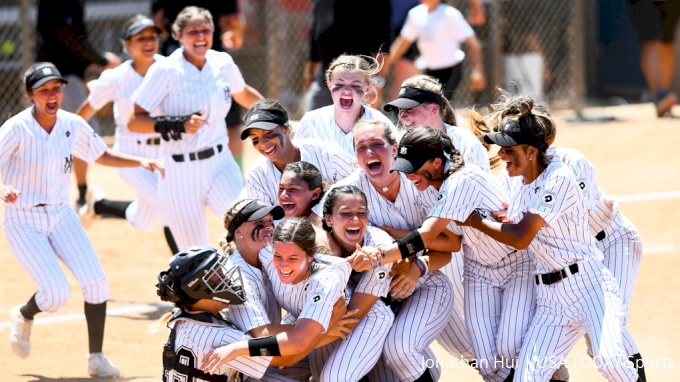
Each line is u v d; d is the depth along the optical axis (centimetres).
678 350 2159
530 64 5744
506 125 1734
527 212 1728
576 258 1748
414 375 1777
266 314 1725
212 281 1631
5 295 2873
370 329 1747
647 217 3447
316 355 1830
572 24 5628
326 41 3238
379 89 3231
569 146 4819
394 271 1781
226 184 2577
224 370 1673
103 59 3862
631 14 5438
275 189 2016
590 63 6406
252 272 1761
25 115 2155
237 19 3638
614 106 6044
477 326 1859
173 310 1758
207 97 2575
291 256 1662
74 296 2862
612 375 1680
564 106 5806
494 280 1881
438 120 2034
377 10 3192
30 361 2262
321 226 1820
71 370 2195
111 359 2272
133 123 2553
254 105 1994
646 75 5528
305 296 1727
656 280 2714
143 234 3619
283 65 5534
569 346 1769
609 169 4294
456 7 5669
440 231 1762
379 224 1886
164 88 2555
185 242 2639
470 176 1767
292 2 5525
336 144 2050
